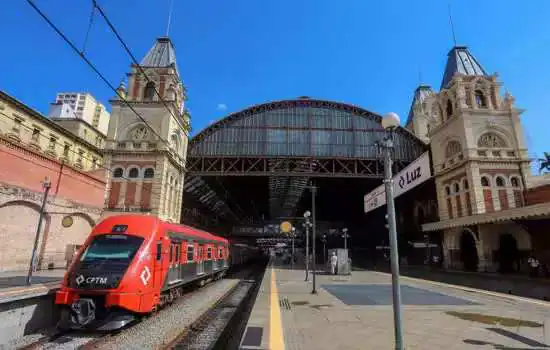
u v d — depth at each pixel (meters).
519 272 31.11
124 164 37.88
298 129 48.94
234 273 40.00
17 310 9.94
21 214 24.05
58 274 22.05
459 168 37.56
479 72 42.03
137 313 11.37
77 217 30.83
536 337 8.24
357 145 48.62
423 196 49.41
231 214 81.81
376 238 67.06
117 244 11.88
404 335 8.44
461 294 16.25
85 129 51.06
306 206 74.69
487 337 8.24
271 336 8.14
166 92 41.94
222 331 11.19
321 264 58.00
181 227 17.30
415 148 49.31
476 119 37.53
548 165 51.78
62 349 8.97
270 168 50.50
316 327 9.22
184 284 17.61
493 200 34.59
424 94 66.25
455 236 37.66
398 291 6.39
